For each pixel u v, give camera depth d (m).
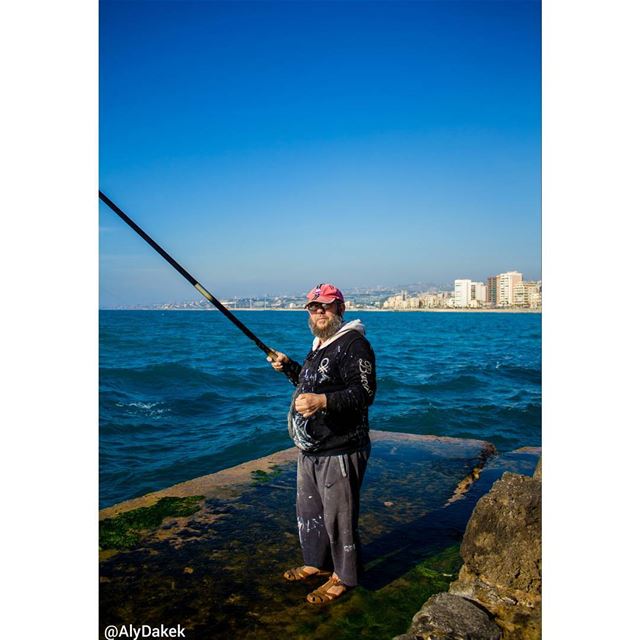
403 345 29.36
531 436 8.48
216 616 2.66
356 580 2.89
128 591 2.87
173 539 3.46
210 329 40.09
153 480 6.09
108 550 3.30
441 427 8.87
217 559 3.22
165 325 46.38
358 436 2.89
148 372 12.80
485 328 57.19
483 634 2.43
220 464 6.68
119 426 8.31
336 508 2.86
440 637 2.38
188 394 11.11
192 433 8.20
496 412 9.95
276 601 2.80
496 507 3.01
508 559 2.87
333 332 2.95
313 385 2.87
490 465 5.24
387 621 2.64
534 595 2.76
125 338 27.45
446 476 4.82
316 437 2.87
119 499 5.51
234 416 9.41
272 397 11.23
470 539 3.03
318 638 2.50
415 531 3.70
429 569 3.15
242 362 17.09
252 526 3.66
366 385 2.75
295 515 3.86
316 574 3.04
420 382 13.45
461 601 2.65
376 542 3.53
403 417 9.39
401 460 5.30
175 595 2.84
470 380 13.95
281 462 5.14
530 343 31.88
